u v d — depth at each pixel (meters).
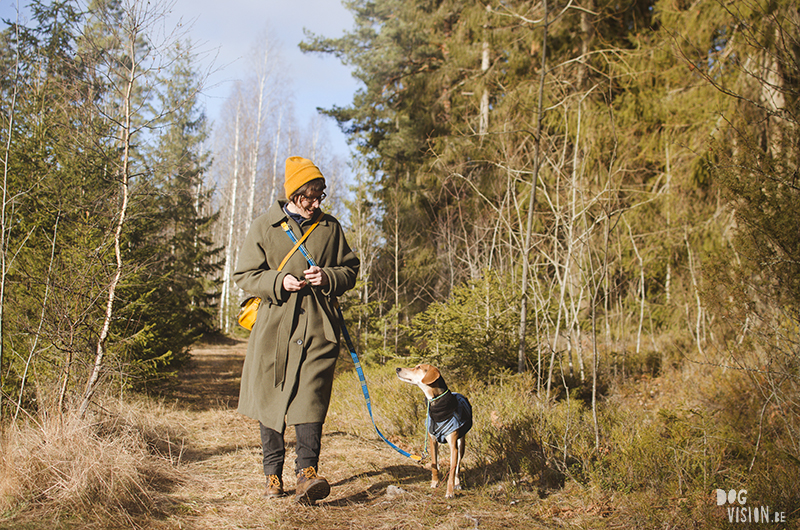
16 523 2.76
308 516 3.15
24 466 3.19
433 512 3.32
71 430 3.59
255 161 26.62
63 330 4.43
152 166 5.49
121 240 5.78
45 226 5.72
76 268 4.64
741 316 4.11
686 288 10.23
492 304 7.26
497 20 13.50
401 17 18.52
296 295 3.46
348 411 6.41
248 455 4.53
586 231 5.19
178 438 5.11
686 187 10.63
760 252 3.87
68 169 5.31
